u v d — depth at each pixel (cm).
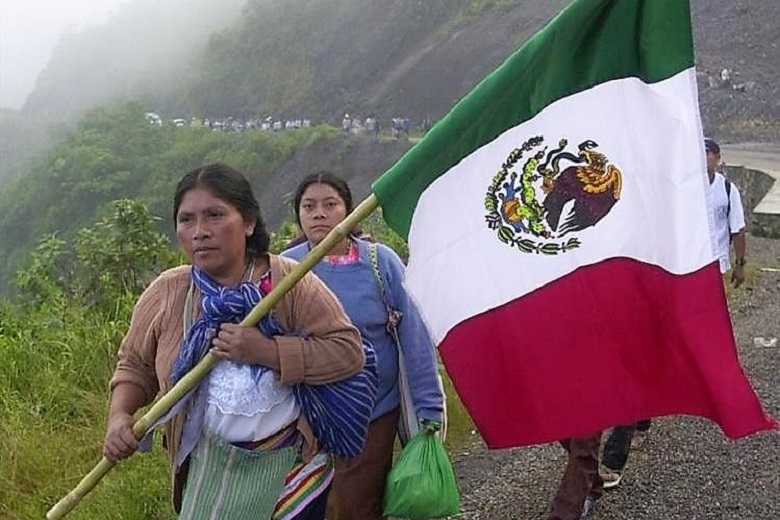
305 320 259
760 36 4741
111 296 757
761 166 2358
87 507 442
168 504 452
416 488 339
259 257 266
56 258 825
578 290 287
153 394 271
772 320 893
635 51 283
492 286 287
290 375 250
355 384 266
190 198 253
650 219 283
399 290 354
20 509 448
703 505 457
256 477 254
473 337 288
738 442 541
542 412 287
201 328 251
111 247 792
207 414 253
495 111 280
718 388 272
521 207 287
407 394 355
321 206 353
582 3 273
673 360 283
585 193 287
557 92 283
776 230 1532
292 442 260
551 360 288
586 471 417
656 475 498
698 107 276
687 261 278
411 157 275
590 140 285
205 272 257
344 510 357
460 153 281
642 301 285
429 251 283
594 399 286
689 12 276
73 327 683
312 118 8050
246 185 260
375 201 272
